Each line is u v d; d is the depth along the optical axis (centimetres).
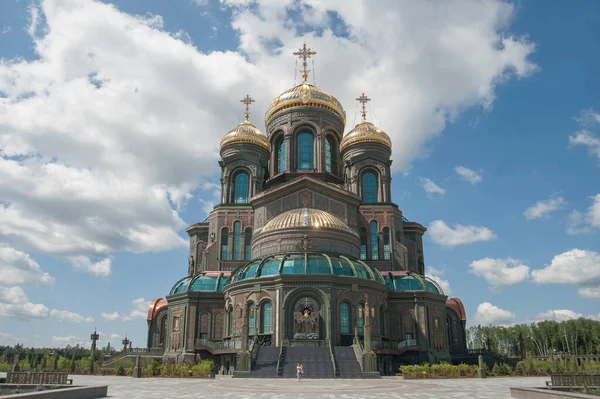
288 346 4969
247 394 2702
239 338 5462
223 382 3778
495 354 6744
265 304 5384
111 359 6644
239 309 5584
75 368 5634
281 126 7775
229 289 5831
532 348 12862
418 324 6025
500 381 4034
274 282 5328
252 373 4366
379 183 7719
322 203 6519
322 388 3117
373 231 7288
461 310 7438
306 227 5888
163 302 7488
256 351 4781
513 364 6562
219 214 7406
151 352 6606
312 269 5375
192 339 6097
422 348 5903
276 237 5994
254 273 5606
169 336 6400
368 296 5503
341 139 8094
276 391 2895
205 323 6206
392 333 6019
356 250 6244
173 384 3575
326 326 5128
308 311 5184
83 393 2423
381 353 5338
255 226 6788
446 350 6181
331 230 5944
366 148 7806
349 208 6756
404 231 7912
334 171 7912
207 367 4612
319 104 7731
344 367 4441
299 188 6506
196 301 6262
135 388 3177
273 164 7812
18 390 2670
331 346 4934
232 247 7225
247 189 7862
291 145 7612
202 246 7981
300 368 3916
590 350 11719
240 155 7881
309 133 7744
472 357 6638
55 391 2161
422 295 6106
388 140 7938
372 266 7050
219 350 5591
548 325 12562
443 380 4191
